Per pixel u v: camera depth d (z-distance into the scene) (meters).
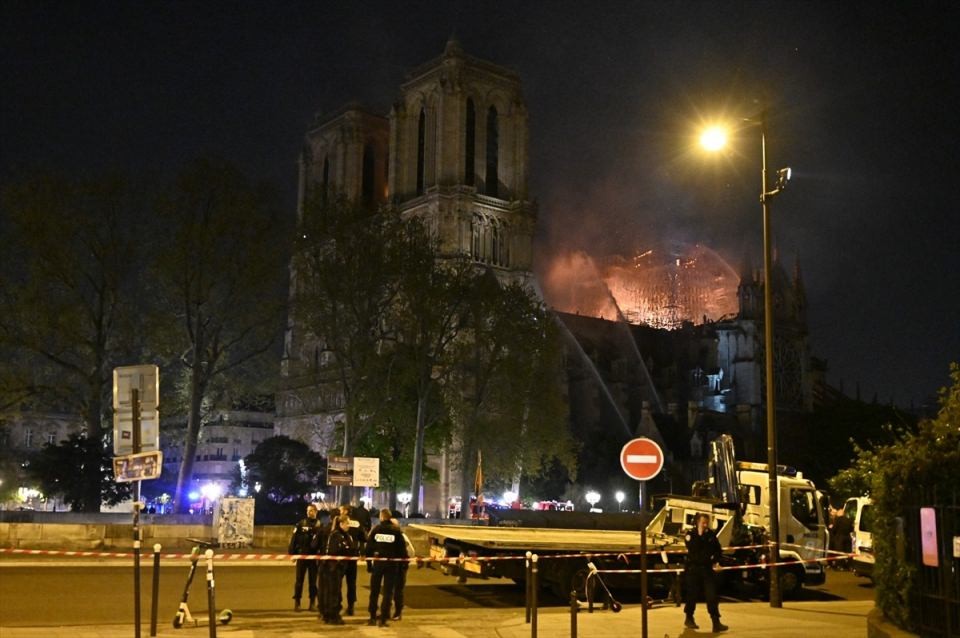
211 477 161.38
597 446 150.75
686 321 192.25
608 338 174.62
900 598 17.05
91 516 59.00
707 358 176.25
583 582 28.42
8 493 77.94
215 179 60.88
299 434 110.69
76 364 60.16
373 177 165.00
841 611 26.09
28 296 57.53
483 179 145.50
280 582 30.47
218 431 163.12
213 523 43.00
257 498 89.50
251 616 22.75
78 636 18.52
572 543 28.78
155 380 18.66
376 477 43.16
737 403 169.62
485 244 141.00
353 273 70.69
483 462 89.38
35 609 22.88
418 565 29.36
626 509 144.62
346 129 161.38
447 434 96.88
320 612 21.94
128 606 23.81
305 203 71.69
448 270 78.12
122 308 60.62
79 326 58.84
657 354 179.00
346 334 71.50
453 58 142.50
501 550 28.31
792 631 21.70
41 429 87.62
